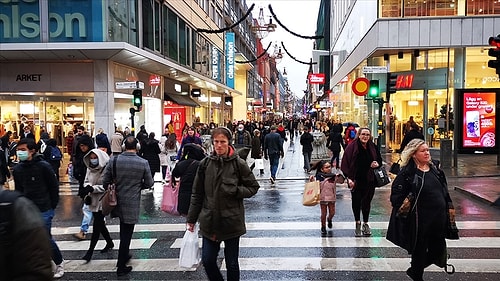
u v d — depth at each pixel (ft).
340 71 154.51
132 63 77.92
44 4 68.39
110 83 72.79
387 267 20.77
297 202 37.01
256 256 22.61
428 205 16.20
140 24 79.66
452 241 24.73
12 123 74.74
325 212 26.84
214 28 144.77
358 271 20.29
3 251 7.56
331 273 20.06
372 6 85.46
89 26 68.23
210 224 15.55
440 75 82.12
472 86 79.71
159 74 95.25
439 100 82.69
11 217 7.67
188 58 112.47
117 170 20.11
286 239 25.72
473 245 23.99
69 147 65.46
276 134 49.37
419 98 85.56
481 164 63.31
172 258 22.63
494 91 72.28
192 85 125.70
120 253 20.33
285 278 19.49
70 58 71.36
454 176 50.93
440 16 78.64
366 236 26.14
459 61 79.56
